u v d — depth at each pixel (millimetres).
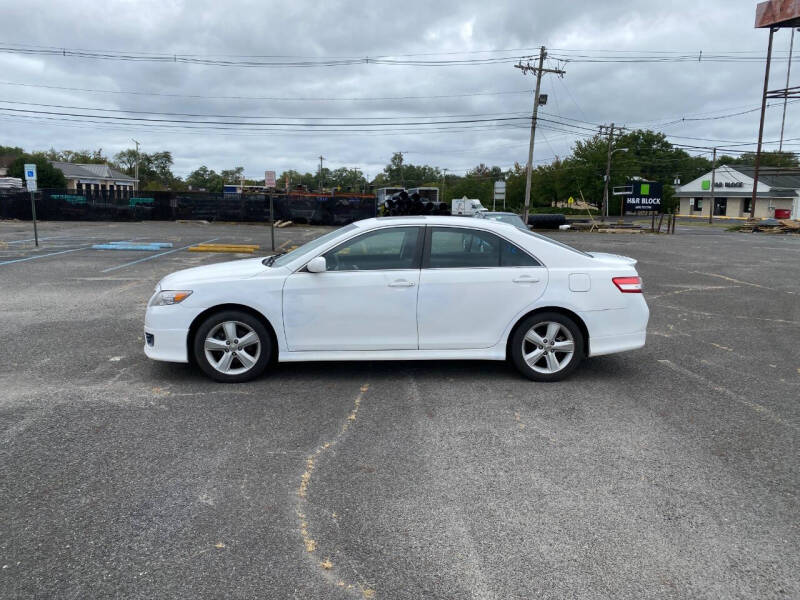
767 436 4453
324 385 5516
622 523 3238
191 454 4027
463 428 4539
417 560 2891
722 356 6793
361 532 3121
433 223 5586
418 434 4414
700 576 2795
